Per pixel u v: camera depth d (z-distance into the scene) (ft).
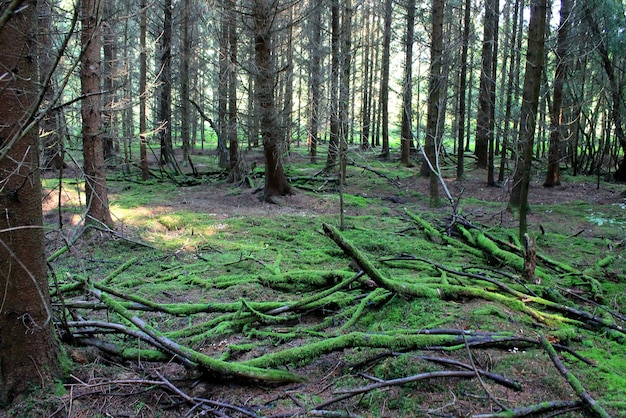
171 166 64.13
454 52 46.03
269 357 10.48
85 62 22.75
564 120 53.62
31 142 9.15
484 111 53.98
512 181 36.60
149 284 18.31
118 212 32.65
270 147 38.78
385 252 22.88
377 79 94.84
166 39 53.16
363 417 8.57
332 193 44.01
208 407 9.29
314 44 49.57
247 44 42.96
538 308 13.85
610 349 11.37
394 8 69.41
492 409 8.35
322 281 16.34
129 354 11.04
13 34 8.66
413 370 9.50
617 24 39.83
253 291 16.65
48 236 24.04
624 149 45.75
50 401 9.20
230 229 28.66
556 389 8.87
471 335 10.63
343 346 10.63
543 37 20.93
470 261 20.93
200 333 12.83
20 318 9.23
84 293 14.14
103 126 25.00
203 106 68.54
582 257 22.50
